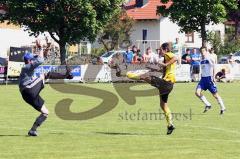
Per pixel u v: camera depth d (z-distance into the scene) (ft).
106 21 286.25
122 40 408.87
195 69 266.57
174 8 309.83
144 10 468.75
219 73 270.67
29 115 132.77
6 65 253.85
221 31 429.38
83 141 94.48
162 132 105.50
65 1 269.23
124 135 101.55
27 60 97.60
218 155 82.12
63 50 282.36
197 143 92.84
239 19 403.13
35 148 87.56
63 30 279.08
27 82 97.91
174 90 211.61
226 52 360.48
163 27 463.83
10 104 159.22
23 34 377.09
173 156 81.25
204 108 149.89
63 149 86.74
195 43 463.01
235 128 111.65
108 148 87.71
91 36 283.59
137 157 80.43
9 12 272.10
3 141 94.22
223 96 188.14
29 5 266.36
